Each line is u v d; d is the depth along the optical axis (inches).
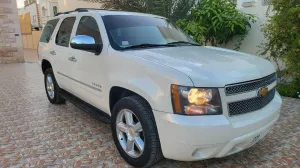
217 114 97.9
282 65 259.6
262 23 281.1
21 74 391.5
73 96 187.5
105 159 130.2
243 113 104.7
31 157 132.6
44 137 156.6
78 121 182.5
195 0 354.3
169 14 353.7
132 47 134.4
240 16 286.2
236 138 99.9
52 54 197.9
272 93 125.6
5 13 541.0
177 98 97.3
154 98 102.7
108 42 135.2
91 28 153.4
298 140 148.3
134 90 112.3
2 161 128.7
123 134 126.6
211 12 297.1
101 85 137.5
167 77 100.3
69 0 697.6
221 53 131.8
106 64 131.6
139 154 116.3
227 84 98.6
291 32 217.6
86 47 136.5
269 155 132.3
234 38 309.7
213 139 96.3
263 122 109.0
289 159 128.3
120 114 123.9
